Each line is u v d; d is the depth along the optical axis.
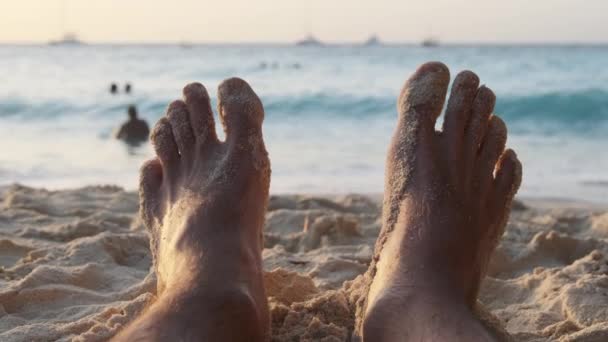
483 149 0.67
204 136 0.70
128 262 0.86
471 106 0.68
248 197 0.63
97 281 0.76
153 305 0.53
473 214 0.61
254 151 0.67
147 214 0.69
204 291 0.52
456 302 0.52
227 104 0.70
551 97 3.54
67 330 0.60
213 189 0.63
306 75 6.52
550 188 1.79
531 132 3.11
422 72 0.71
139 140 2.72
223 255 0.56
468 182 0.64
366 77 6.10
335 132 2.97
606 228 1.15
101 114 3.72
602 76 5.70
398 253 0.57
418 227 0.58
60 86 5.38
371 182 1.85
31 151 2.41
